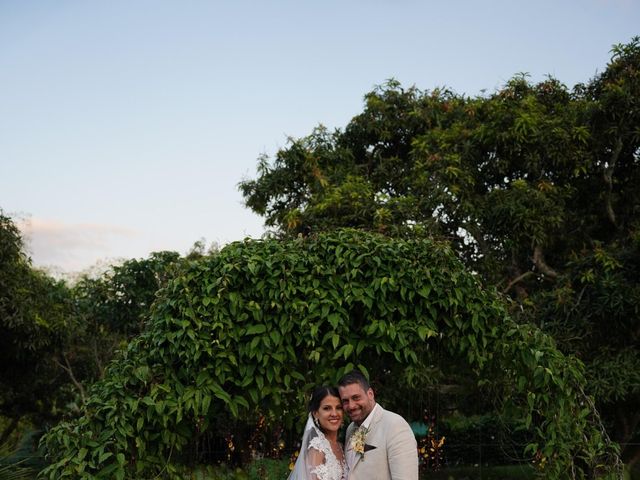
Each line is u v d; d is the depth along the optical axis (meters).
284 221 10.40
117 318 12.93
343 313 4.47
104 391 4.45
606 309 8.17
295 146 11.30
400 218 9.42
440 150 10.14
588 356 8.48
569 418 4.78
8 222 10.73
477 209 9.48
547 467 4.81
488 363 4.79
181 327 4.47
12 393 12.70
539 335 4.84
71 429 4.34
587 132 9.38
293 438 7.21
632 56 9.68
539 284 10.33
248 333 4.42
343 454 3.85
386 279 4.48
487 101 10.78
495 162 9.88
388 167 11.40
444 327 4.69
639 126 9.15
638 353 8.28
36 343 11.16
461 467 10.21
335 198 9.78
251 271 4.45
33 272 12.30
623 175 10.09
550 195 9.51
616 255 8.68
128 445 4.35
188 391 4.36
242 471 5.90
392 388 6.64
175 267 5.00
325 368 4.48
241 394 4.59
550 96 10.84
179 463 4.71
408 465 3.57
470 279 4.73
